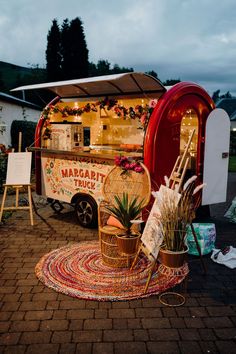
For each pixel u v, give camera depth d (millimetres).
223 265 4250
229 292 3590
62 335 2844
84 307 3266
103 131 7016
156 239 3512
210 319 3092
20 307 3256
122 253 3889
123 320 3061
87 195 5559
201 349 2688
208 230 4496
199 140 5660
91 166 5418
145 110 5355
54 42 25828
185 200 3537
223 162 6016
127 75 4781
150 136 4727
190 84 5191
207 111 5598
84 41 26172
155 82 5055
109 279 3803
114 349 2678
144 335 2852
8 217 6234
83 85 5926
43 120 6660
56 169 6137
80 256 4434
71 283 3691
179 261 3316
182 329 2938
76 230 5551
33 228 5637
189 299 3436
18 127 12641
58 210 6738
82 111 6664
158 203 3762
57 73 26094
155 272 3975
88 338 2809
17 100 12891
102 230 4098
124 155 4992
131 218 3850
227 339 2812
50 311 3191
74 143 6129
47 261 4258
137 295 3449
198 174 5730
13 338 2803
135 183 4504
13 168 5996
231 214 6145
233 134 21047
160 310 3229
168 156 4930
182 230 3355
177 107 4992
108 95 6277
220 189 6078
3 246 4828
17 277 3877
